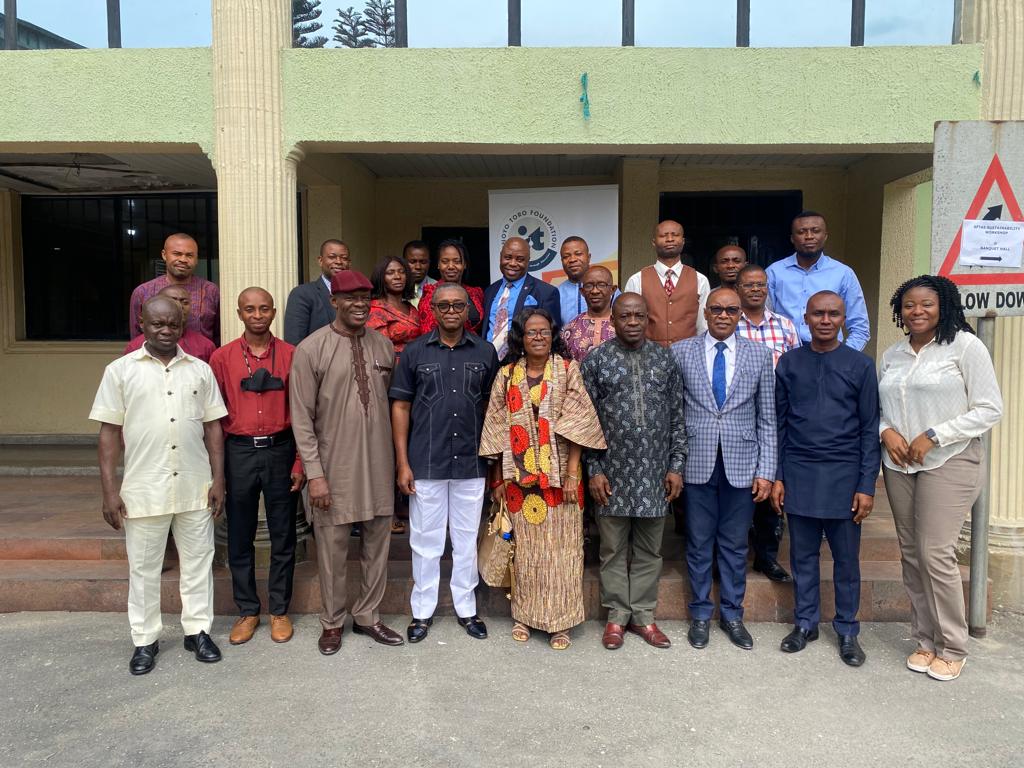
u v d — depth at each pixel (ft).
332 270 14.57
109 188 25.30
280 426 12.50
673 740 9.80
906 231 21.16
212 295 14.82
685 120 14.94
